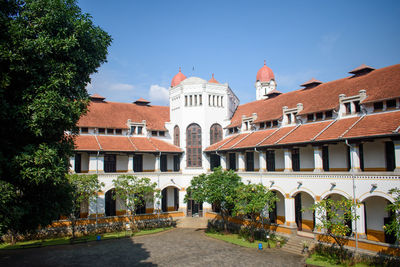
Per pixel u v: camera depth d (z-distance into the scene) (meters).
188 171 42.94
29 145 15.27
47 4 16.42
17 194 15.84
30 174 14.76
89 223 34.34
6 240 30.03
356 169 24.61
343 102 28.94
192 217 42.19
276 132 34.03
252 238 29.83
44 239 31.69
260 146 32.28
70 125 17.61
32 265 22.78
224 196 31.58
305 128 31.12
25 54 15.12
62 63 16.58
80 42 18.12
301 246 26.52
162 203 43.53
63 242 30.12
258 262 23.52
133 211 35.50
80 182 30.84
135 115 45.53
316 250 25.19
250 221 33.22
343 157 28.62
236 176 33.06
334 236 23.17
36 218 16.41
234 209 30.14
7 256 25.27
